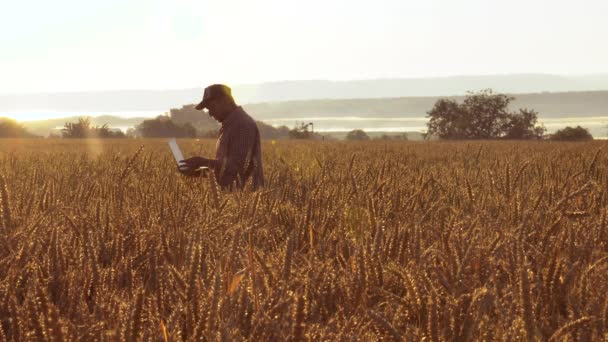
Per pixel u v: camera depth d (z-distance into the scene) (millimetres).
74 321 2721
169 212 4457
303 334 2465
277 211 5094
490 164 10648
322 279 3109
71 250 3566
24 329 2494
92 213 4477
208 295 2600
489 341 2514
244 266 3166
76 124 103562
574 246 3666
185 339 2615
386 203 5156
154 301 2809
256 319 2629
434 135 148000
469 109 145125
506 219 4664
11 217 4078
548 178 7551
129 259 3443
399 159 13633
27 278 3174
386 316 2836
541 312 2924
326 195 5285
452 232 3855
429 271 3371
